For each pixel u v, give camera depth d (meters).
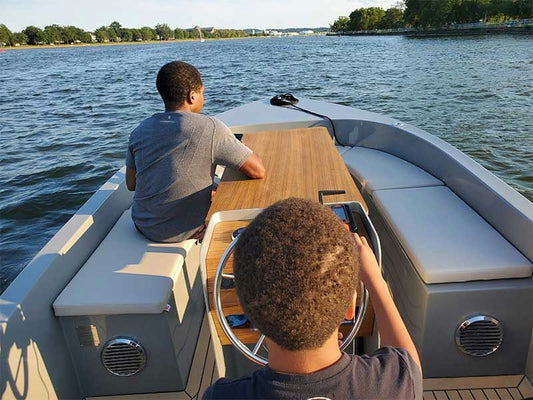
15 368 1.37
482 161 7.02
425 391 1.70
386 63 25.28
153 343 1.68
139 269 1.77
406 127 3.08
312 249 0.64
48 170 7.12
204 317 2.22
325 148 2.19
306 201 0.73
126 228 2.11
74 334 1.65
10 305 1.41
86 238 1.93
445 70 20.09
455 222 2.01
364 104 12.73
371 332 1.42
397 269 2.01
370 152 3.24
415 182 2.57
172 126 1.86
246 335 1.39
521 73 17.66
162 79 1.94
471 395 1.67
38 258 1.66
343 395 0.70
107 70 30.12
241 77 20.84
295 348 0.67
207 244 1.39
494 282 1.63
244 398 0.72
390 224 2.08
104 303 1.59
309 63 28.16
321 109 3.78
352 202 1.46
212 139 1.86
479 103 11.96
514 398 1.64
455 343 1.69
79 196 6.12
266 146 2.29
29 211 5.74
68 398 1.66
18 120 11.71
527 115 10.12
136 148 1.93
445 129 9.27
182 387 1.77
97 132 9.76
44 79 25.41
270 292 0.63
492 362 1.71
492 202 1.95
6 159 7.86
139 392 1.77
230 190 1.75
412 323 1.81
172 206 1.90
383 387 0.72
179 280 1.82
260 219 0.69
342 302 0.65
